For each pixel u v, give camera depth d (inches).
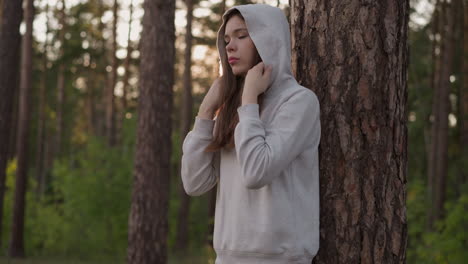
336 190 90.9
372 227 89.8
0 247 703.7
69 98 1338.6
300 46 96.4
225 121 85.3
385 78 91.8
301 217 80.6
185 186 89.5
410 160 705.6
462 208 419.8
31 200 751.1
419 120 687.1
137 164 365.7
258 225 78.9
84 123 1482.5
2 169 382.9
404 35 95.6
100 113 1569.9
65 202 724.0
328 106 92.4
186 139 88.8
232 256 82.1
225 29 88.7
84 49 970.7
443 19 623.8
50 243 706.8
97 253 689.6
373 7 92.2
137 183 365.1
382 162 90.7
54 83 1162.6
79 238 687.7
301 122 79.1
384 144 91.0
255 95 80.1
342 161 91.0
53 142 1381.6
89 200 667.4
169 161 369.4
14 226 650.2
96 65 1101.1
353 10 92.2
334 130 91.6
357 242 89.7
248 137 76.5
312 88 94.0
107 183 674.8
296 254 78.6
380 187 90.4
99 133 1549.0
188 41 769.6
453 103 729.6
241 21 85.6
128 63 903.7
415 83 700.0
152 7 361.7
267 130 79.7
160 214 364.5
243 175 76.2
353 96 91.3
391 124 91.9
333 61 92.6
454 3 590.9
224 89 87.0
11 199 719.1
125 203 673.6
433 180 605.9
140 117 364.5
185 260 674.8
